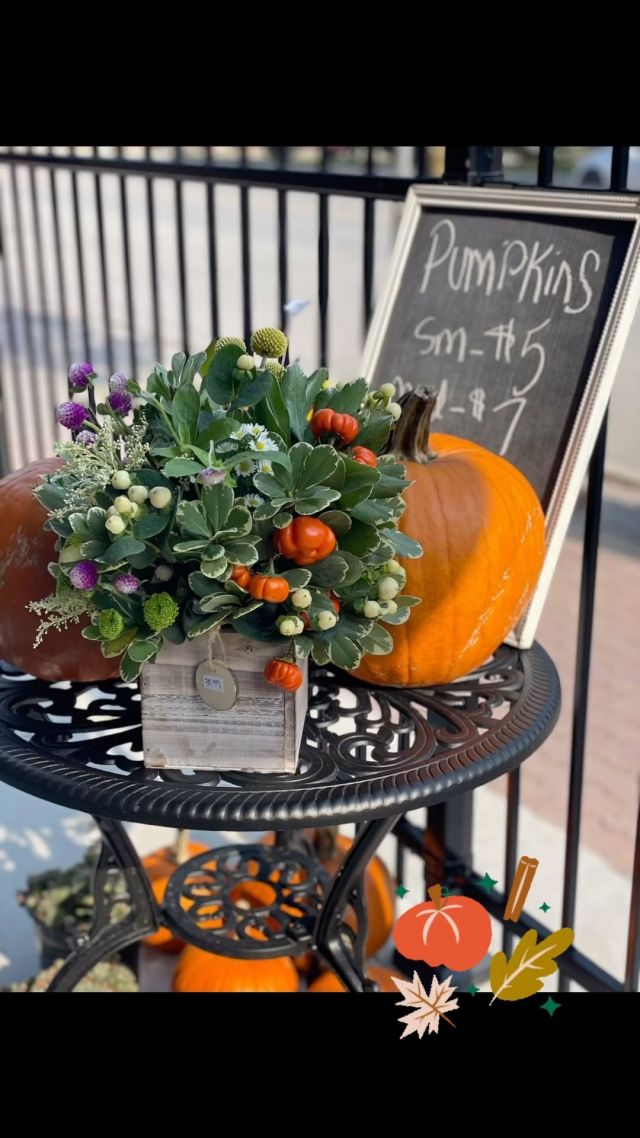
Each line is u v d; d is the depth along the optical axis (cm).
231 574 113
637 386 587
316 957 201
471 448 152
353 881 156
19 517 140
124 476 112
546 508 157
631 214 153
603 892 229
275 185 219
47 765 128
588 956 207
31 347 376
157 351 292
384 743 133
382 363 182
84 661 142
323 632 119
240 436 115
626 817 268
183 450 116
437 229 180
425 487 140
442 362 174
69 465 122
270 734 124
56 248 338
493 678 158
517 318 166
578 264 160
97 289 830
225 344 125
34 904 202
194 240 926
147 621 115
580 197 159
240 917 188
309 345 670
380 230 913
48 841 241
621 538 456
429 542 137
